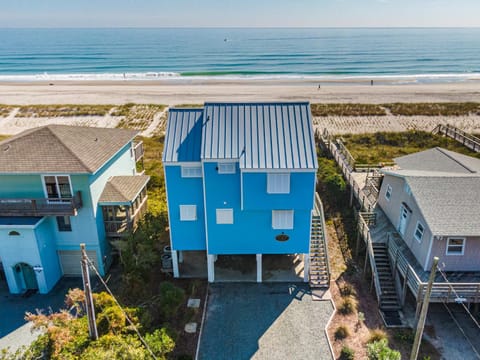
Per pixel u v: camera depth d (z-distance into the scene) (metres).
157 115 64.94
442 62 151.38
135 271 21.73
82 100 77.56
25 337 18.86
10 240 21.05
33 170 20.89
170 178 21.03
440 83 101.88
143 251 22.12
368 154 42.28
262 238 21.88
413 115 61.88
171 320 19.73
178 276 23.30
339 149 40.94
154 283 22.75
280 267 24.11
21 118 63.59
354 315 20.00
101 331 16.56
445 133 50.25
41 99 78.88
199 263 24.77
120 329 16.81
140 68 134.75
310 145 20.17
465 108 64.62
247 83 100.75
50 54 180.25
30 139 23.16
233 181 20.53
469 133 51.34
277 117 21.19
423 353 17.39
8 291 22.48
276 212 21.08
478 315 19.62
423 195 20.91
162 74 118.94
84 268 14.30
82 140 24.66
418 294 18.11
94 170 21.33
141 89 91.25
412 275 19.30
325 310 20.41
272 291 21.97
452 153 27.89
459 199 20.48
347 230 27.70
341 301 21.05
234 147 20.09
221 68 132.25
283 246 22.02
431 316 19.69
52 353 15.32
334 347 18.00
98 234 22.97
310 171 19.61
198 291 22.02
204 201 21.25
